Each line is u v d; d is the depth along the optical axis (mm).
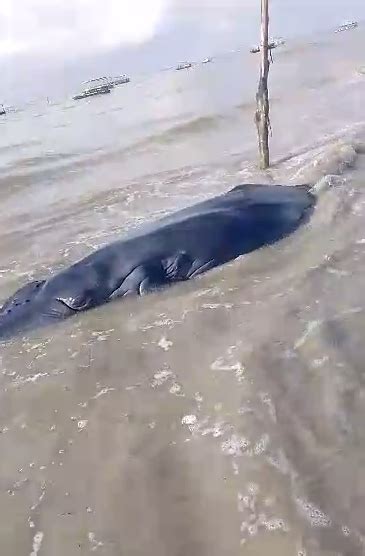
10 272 9289
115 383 6016
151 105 24719
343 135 14891
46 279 8578
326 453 4578
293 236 8898
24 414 5754
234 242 8602
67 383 6160
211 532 4105
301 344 6008
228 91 25484
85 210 11898
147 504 4426
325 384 5332
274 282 7656
